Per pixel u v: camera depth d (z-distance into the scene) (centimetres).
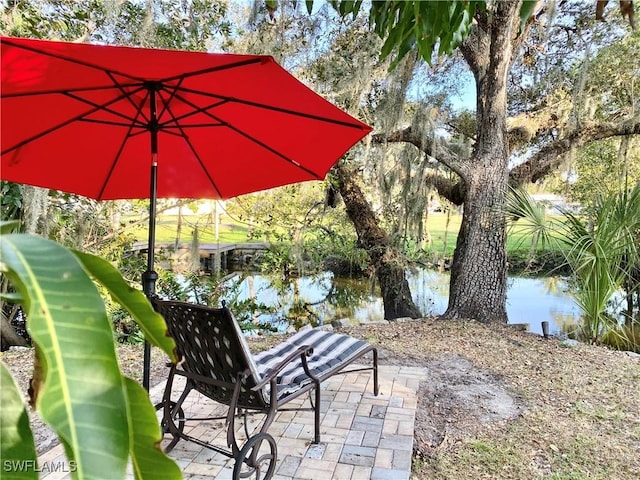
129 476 167
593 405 287
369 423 245
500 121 486
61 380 42
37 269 44
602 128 522
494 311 488
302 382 215
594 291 416
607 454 231
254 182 258
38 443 224
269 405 192
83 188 246
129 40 463
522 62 604
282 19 464
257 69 137
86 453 41
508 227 474
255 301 663
